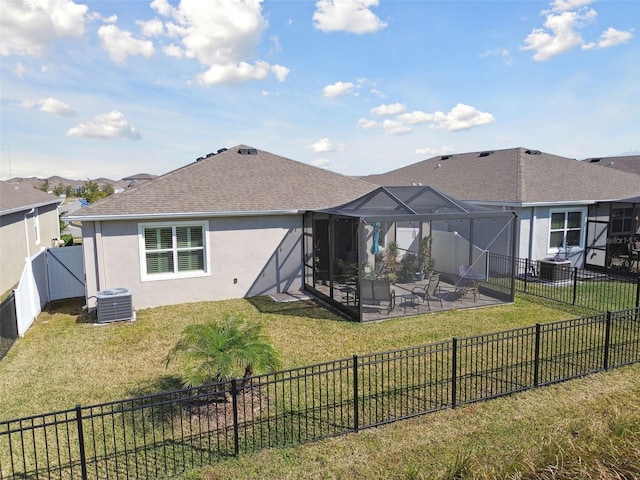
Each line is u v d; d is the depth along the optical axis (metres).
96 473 4.93
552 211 17.48
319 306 13.09
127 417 6.58
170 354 6.88
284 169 17.59
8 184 23.61
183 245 13.65
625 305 12.61
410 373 7.99
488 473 4.41
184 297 13.69
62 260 14.23
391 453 5.52
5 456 5.64
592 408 6.50
